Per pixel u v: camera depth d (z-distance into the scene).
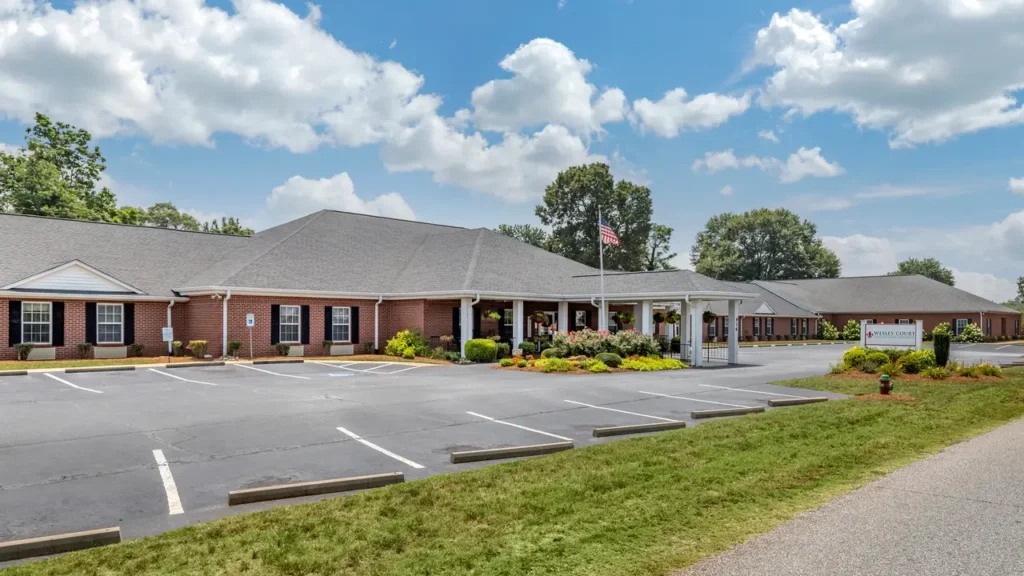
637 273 28.92
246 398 14.35
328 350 27.08
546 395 15.34
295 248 28.98
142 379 18.09
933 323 58.16
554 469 8.04
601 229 27.02
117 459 8.58
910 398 15.00
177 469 8.09
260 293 24.97
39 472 7.91
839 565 5.02
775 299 57.72
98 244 27.06
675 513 6.33
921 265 103.94
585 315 33.50
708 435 10.28
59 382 17.25
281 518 6.13
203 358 23.83
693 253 93.00
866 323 21.86
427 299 27.88
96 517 6.30
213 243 31.19
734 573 4.88
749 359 31.84
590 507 6.51
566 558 5.18
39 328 22.72
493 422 11.61
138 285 25.45
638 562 5.10
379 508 6.45
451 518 6.15
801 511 6.41
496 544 5.48
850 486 7.36
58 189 39.69
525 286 28.88
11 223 25.91
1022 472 8.04
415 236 35.69
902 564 5.03
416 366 23.47
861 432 10.66
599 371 21.72
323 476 7.84
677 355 31.83
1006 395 15.65
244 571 4.91
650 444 9.57
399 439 10.02
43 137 44.78
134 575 4.84
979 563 5.04
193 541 5.54
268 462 8.49
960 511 6.40
